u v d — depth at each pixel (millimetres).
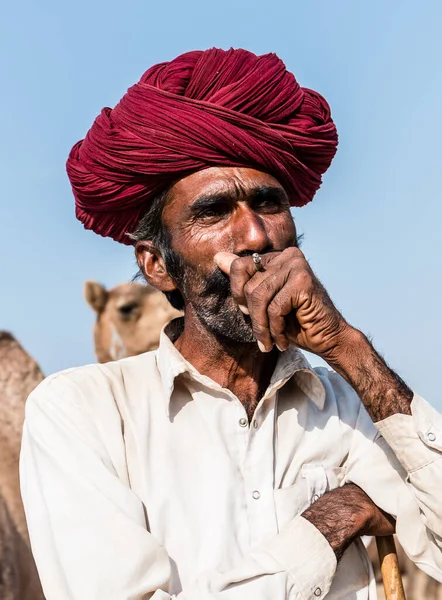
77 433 2791
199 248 2867
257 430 2865
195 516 2752
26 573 7266
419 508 2811
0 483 7426
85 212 3123
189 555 2717
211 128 2830
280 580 2623
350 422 2975
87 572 2623
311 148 2977
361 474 2883
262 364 2949
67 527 2682
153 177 2910
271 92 2908
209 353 2934
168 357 2891
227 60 2898
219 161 2861
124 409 2867
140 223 3039
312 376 2928
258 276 2686
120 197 2982
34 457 2822
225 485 2779
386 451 2904
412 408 2734
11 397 7695
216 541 2719
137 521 2676
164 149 2861
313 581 2650
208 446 2830
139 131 2885
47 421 2824
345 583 2850
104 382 2904
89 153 2996
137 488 2771
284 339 2674
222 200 2863
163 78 2910
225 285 2838
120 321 8859
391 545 2910
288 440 2910
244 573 2623
